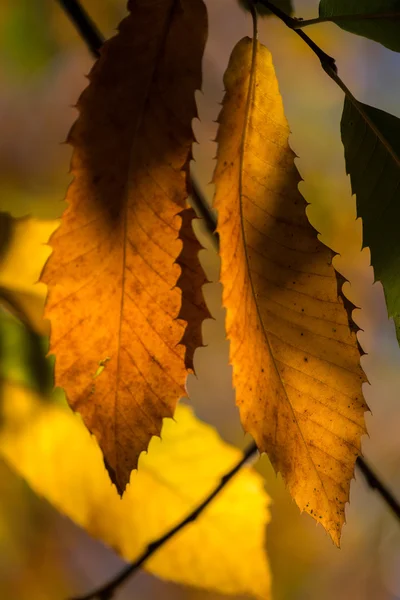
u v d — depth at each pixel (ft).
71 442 2.99
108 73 2.56
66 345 2.55
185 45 2.57
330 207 6.16
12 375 2.96
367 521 8.55
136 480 3.09
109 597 3.04
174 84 2.56
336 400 2.60
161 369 2.56
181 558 3.10
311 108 6.06
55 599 4.51
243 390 2.60
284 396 2.60
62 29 5.68
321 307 2.60
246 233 2.61
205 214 3.18
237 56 2.60
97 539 3.03
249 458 3.09
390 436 8.95
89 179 2.56
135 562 3.06
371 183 2.68
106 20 5.79
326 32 5.52
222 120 2.59
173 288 2.56
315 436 2.60
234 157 2.60
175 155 2.56
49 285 2.55
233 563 3.10
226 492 3.12
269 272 2.61
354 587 8.13
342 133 2.68
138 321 2.56
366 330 7.86
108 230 2.56
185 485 3.11
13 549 3.96
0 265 2.91
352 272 6.82
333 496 2.59
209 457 3.12
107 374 2.56
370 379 8.39
